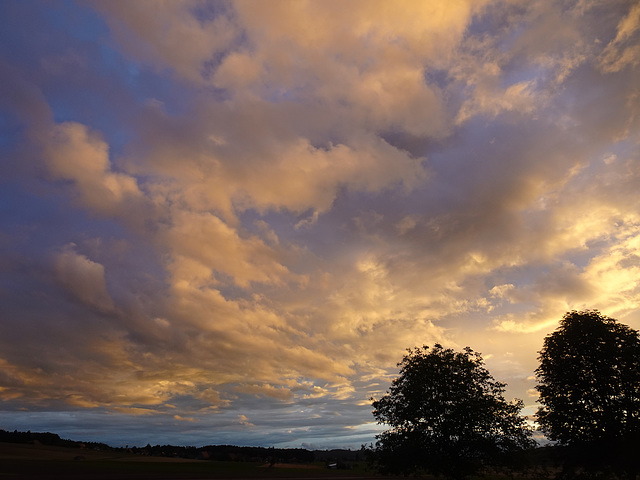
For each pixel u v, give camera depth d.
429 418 42.44
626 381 39.66
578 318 44.91
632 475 37.06
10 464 59.09
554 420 41.44
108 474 51.53
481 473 41.78
